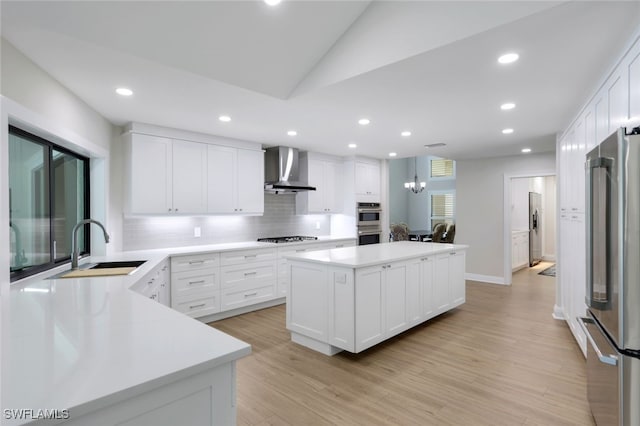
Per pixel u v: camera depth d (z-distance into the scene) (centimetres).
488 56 219
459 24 199
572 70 239
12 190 233
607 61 224
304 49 260
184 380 98
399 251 399
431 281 404
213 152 452
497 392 255
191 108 335
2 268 185
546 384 266
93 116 335
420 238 943
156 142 400
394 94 290
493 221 634
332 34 255
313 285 335
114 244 393
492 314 448
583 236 302
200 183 438
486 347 339
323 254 370
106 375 91
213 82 270
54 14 185
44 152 274
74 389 83
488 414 228
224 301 431
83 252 354
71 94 285
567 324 404
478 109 332
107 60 230
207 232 485
